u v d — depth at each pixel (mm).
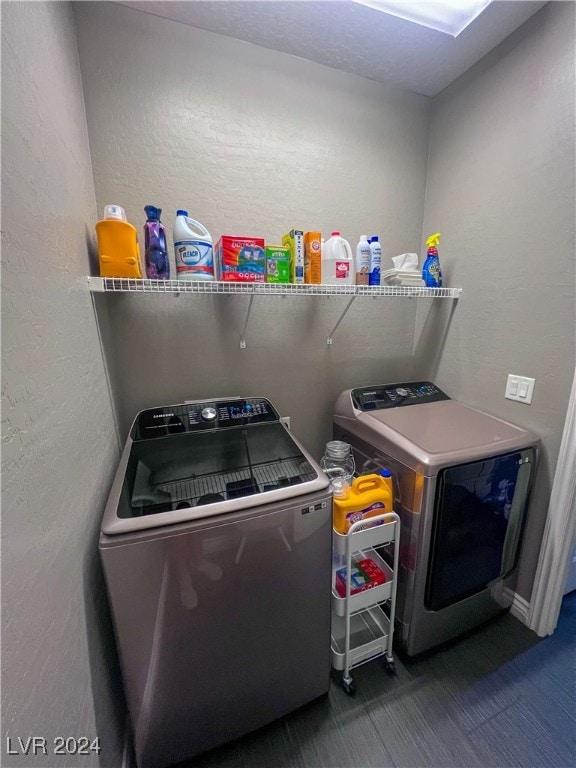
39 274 645
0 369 469
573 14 1123
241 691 991
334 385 1858
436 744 1057
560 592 1366
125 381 1444
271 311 1646
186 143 1357
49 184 738
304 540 964
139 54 1249
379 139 1698
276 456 1147
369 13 1243
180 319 1488
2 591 433
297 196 1577
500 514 1318
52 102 809
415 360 2008
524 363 1395
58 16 929
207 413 1384
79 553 745
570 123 1167
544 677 1250
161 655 861
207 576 859
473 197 1570
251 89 1424
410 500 1188
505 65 1374
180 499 886
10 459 476
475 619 1400
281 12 1238
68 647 642
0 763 403
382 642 1246
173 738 949
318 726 1105
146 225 1127
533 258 1329
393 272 1571
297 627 1022
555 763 1009
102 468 1008
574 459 1238
